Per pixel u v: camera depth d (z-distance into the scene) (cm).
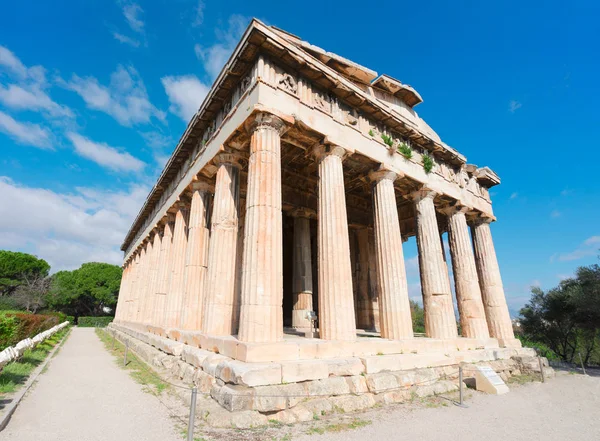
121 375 1461
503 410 1147
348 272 1401
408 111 2258
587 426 1002
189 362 1323
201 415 882
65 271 8138
